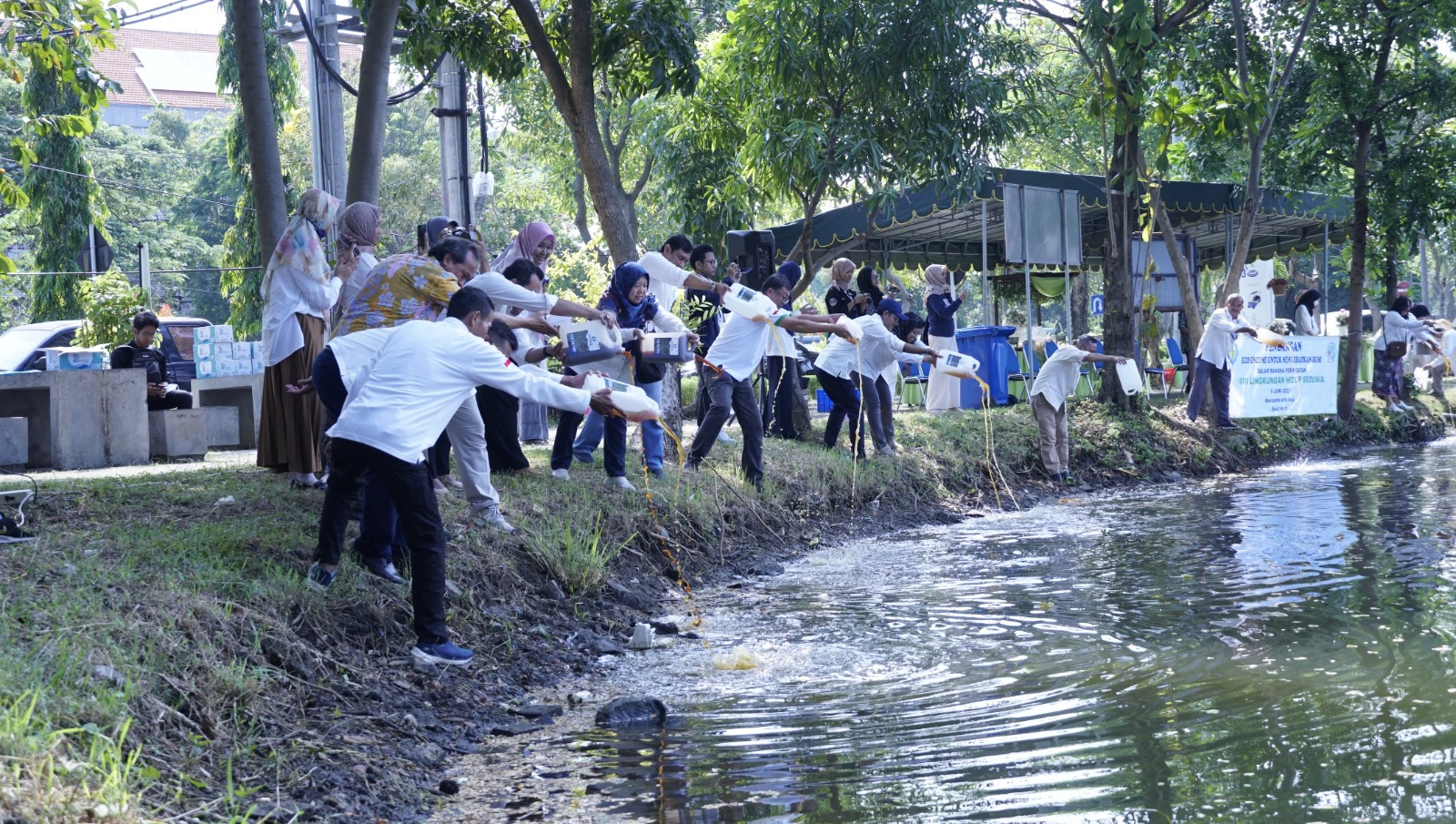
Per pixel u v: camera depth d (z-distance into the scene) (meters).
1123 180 16.73
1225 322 16.06
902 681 5.61
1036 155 25.86
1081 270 22.97
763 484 10.50
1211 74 16.67
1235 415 16.53
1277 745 4.32
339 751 4.60
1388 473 13.78
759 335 10.34
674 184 17.61
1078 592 7.51
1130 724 4.69
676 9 11.82
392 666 5.66
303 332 7.52
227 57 28.47
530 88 26.30
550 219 43.41
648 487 9.05
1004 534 10.41
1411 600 6.71
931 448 13.19
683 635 6.88
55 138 26.70
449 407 5.73
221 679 4.76
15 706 3.71
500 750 4.91
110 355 12.53
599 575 7.51
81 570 5.44
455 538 7.13
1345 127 18.73
